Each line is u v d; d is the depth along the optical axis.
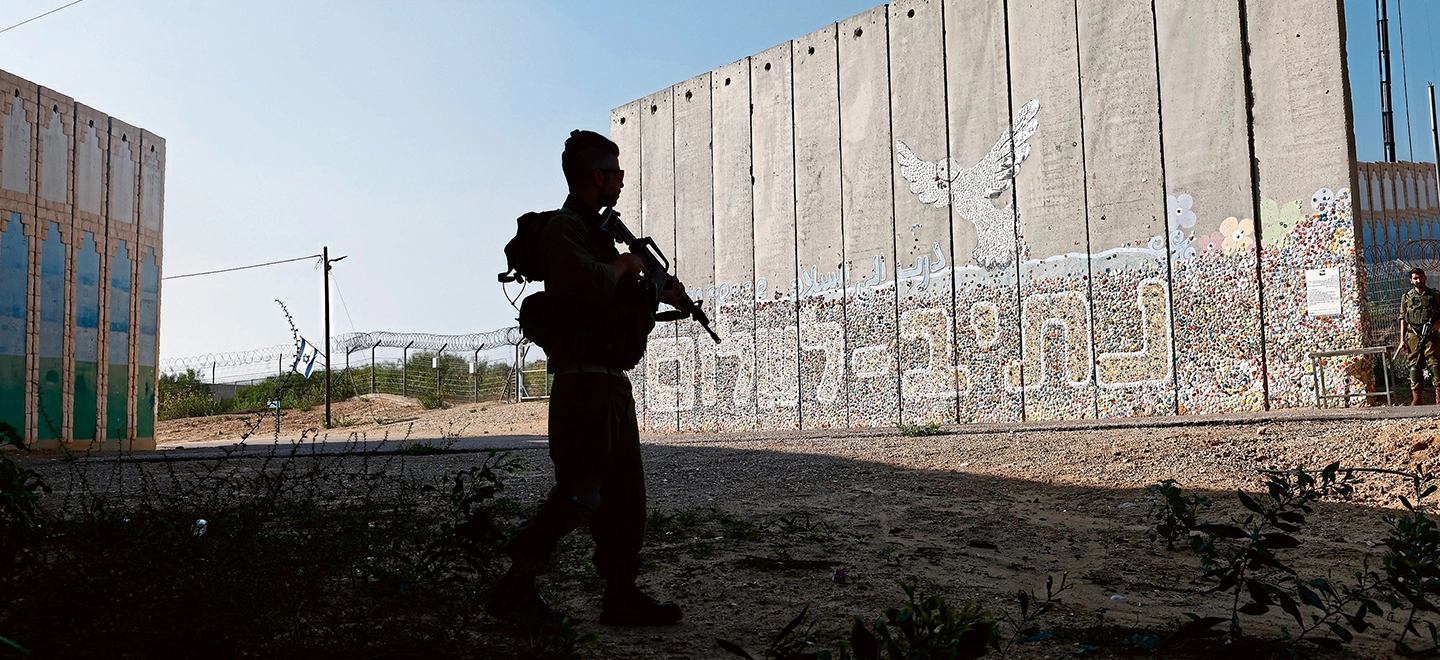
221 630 2.38
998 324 13.37
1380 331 12.35
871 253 15.10
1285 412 9.54
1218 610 3.09
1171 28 11.70
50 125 14.22
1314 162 10.42
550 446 2.79
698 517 5.04
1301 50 10.55
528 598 2.66
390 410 30.00
